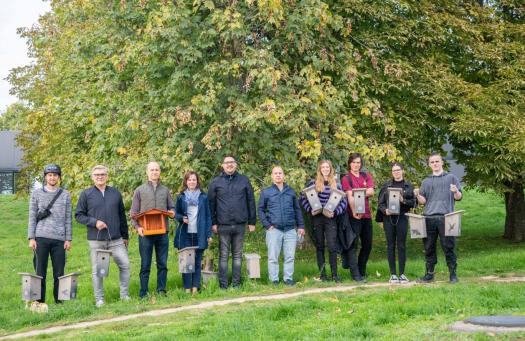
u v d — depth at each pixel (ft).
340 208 39.01
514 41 65.16
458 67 64.75
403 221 38.93
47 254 35.14
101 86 47.93
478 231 78.13
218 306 32.32
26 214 99.19
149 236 36.70
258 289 37.50
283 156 45.01
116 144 46.60
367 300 30.83
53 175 35.40
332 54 48.39
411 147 58.75
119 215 36.17
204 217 37.99
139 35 45.65
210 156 44.50
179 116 40.98
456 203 98.63
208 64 42.47
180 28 42.63
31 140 84.58
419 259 56.44
